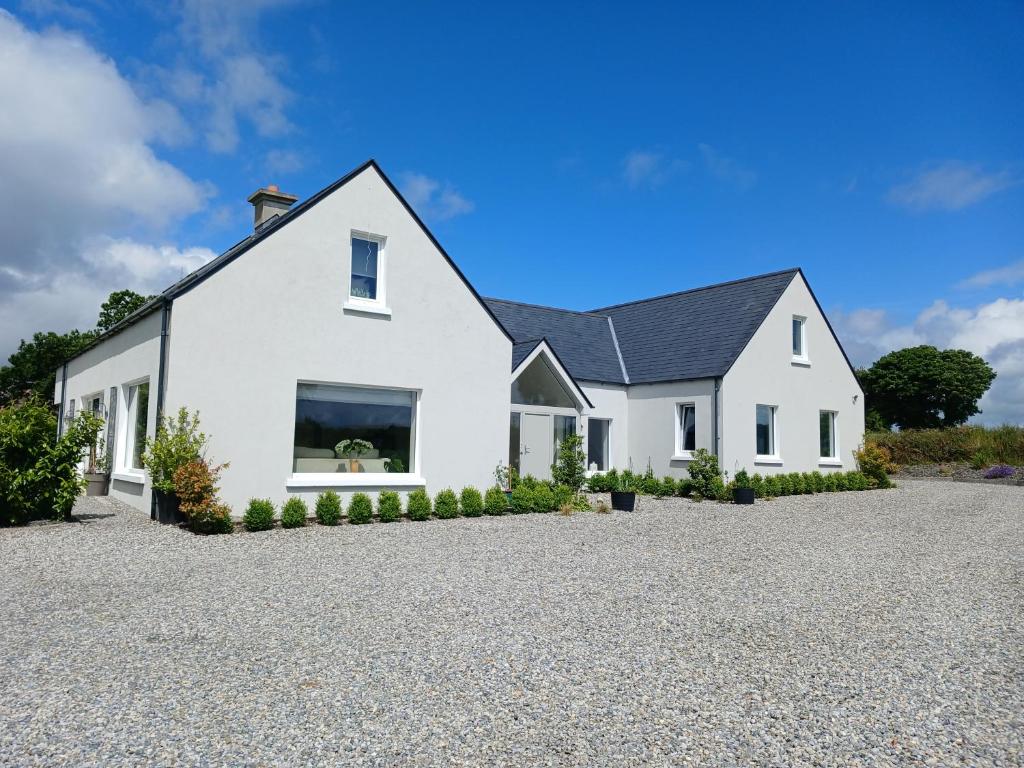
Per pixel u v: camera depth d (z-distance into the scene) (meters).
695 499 17.59
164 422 11.05
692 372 19.80
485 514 13.46
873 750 3.64
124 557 8.38
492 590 7.05
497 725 3.84
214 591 6.77
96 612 5.96
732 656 5.16
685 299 24.05
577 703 4.19
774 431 20.89
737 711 4.13
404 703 4.11
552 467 16.11
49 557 8.28
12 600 6.33
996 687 4.61
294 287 12.25
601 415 20.73
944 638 5.73
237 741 3.55
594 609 6.42
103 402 15.83
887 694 4.46
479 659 4.94
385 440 13.50
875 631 5.91
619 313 25.98
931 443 29.55
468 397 14.43
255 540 9.84
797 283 21.91
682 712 4.10
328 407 12.83
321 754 3.43
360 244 13.37
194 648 5.04
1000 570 8.78
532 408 17.50
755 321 20.36
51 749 3.42
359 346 12.96
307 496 12.20
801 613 6.47
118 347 14.54
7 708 3.91
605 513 13.97
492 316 14.92
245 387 11.64
